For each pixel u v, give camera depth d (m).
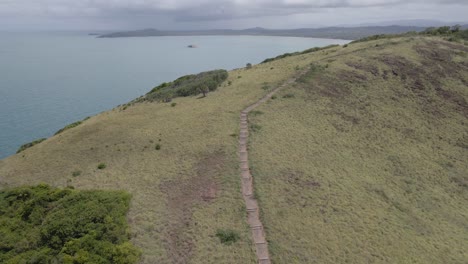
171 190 28.11
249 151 34.75
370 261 22.06
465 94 59.38
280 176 30.62
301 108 48.19
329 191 29.62
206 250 21.33
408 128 48.09
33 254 20.31
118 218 23.14
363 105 52.22
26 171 35.16
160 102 57.03
